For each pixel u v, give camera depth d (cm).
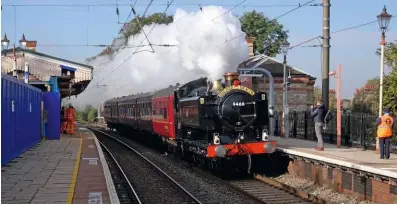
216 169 1591
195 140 1784
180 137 1975
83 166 1603
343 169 1246
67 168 1541
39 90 2608
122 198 1218
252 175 1606
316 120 1580
